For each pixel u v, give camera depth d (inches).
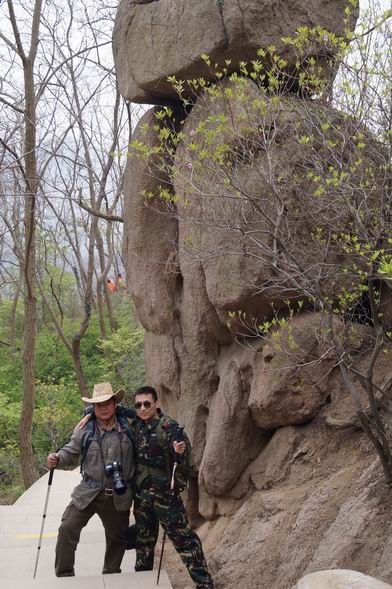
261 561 233.6
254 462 276.4
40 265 1147.3
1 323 1242.6
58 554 250.5
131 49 296.5
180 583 261.1
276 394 256.5
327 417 254.1
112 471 239.1
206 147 252.5
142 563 252.5
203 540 281.6
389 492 210.4
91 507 246.8
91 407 254.8
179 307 306.7
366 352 254.7
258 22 256.5
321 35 221.8
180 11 274.2
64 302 1278.3
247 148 241.0
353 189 197.9
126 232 323.9
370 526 203.8
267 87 263.0
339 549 205.3
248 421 276.2
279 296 252.5
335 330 246.2
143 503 240.2
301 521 230.1
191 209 267.9
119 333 835.4
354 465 238.4
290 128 233.8
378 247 207.8
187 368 301.4
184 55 271.9
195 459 295.4
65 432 807.7
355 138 204.8
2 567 285.3
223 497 281.3
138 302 318.7
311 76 221.8
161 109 307.3
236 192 221.1
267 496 254.8
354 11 272.1
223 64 265.6
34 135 578.6
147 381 332.5
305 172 235.6
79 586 234.8
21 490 722.8
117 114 714.2
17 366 1074.1
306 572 211.5
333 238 224.7
